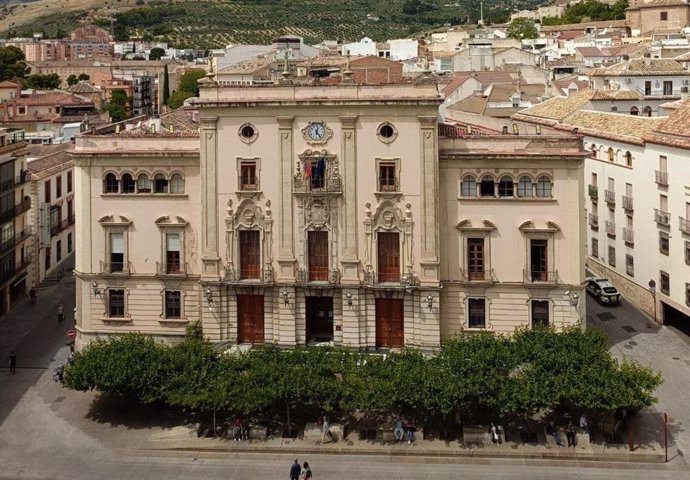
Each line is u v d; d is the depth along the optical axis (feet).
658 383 164.25
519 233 202.49
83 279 217.36
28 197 287.48
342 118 200.23
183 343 187.01
